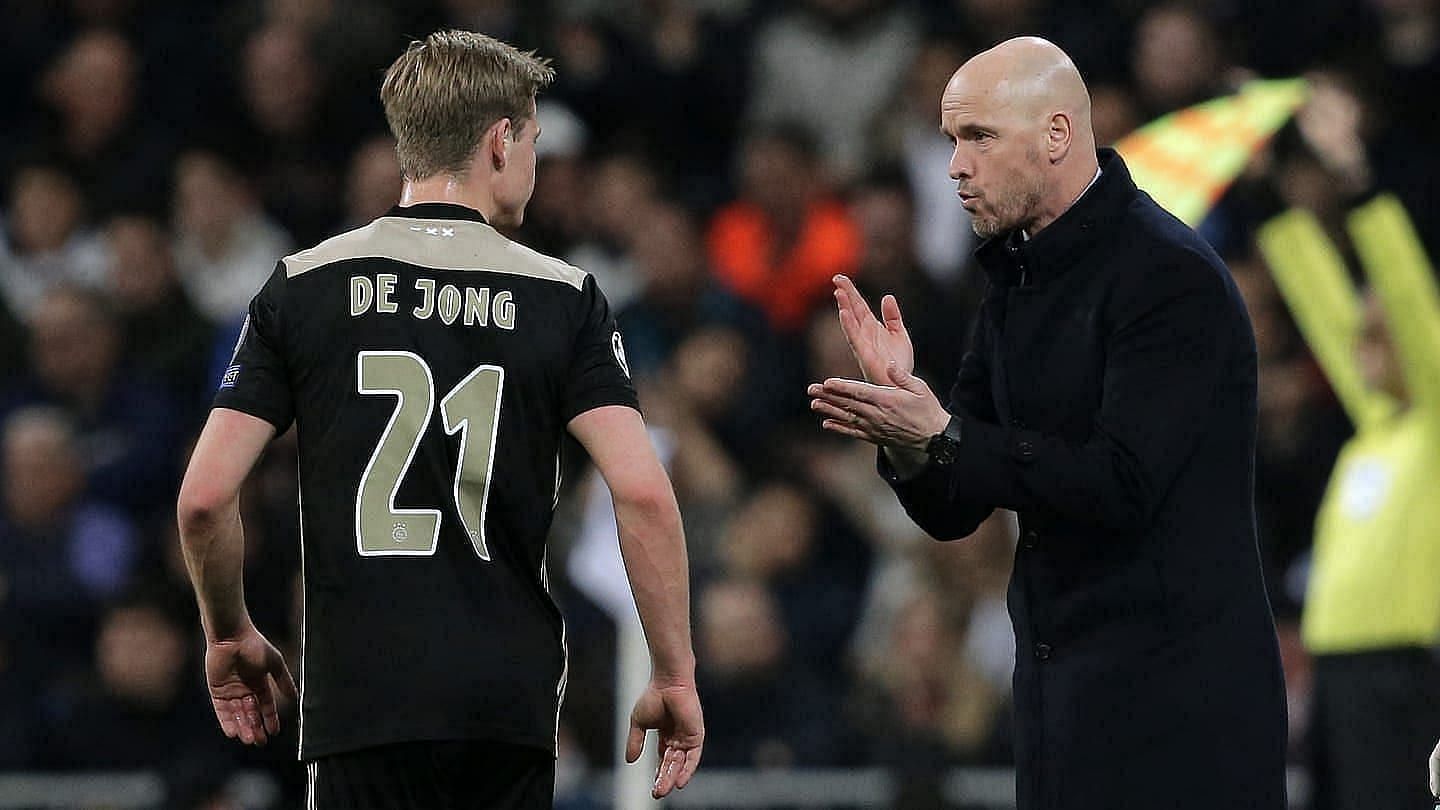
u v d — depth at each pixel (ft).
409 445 46.11
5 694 100.94
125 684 92.79
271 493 86.53
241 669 49.49
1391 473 79.10
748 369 114.52
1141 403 48.06
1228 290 49.42
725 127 134.10
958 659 93.81
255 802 84.43
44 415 109.29
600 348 47.39
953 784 90.33
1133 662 49.29
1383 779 77.97
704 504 104.42
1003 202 49.67
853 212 122.11
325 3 131.13
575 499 89.81
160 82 132.98
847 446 111.45
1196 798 48.88
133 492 112.57
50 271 126.93
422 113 48.16
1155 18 120.98
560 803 83.35
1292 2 125.29
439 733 45.16
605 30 132.77
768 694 97.86
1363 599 78.79
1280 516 105.09
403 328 46.55
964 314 114.62
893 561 104.78
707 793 89.81
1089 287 49.52
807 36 133.49
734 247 123.13
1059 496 47.80
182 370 116.98
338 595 45.83
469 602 45.83
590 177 124.06
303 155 128.88
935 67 128.77
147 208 127.85
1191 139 58.49
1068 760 49.83
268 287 47.60
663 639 46.85
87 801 89.81
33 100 140.15
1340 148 72.18
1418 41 122.01
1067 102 49.70
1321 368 108.17
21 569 105.40
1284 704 50.08
